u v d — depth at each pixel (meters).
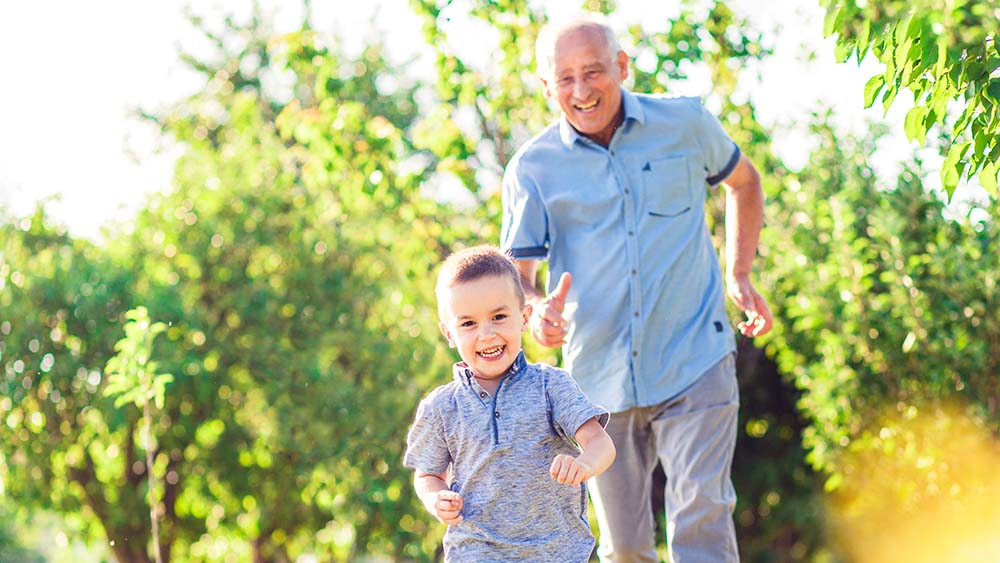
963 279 9.48
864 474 10.69
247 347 17.44
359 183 11.91
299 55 12.30
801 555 15.02
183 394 17.42
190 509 18.67
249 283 17.84
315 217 18.11
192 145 20.06
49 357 17.31
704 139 5.10
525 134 11.88
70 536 19.59
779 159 12.05
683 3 11.30
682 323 4.99
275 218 18.30
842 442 10.59
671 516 5.01
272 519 18.34
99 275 17.58
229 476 18.17
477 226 11.79
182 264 18.11
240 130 19.36
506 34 11.21
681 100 5.11
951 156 4.59
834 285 10.38
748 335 5.44
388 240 12.52
